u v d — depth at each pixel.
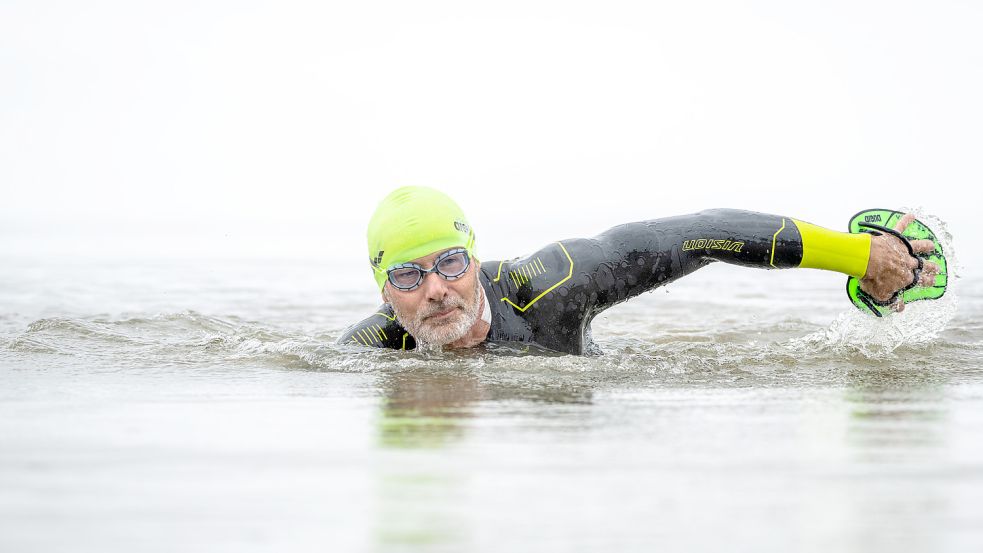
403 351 16.03
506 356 15.62
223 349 16.80
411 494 6.96
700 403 11.09
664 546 5.79
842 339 17.70
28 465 7.93
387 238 15.95
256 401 11.48
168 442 8.85
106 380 13.42
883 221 17.64
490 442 8.78
